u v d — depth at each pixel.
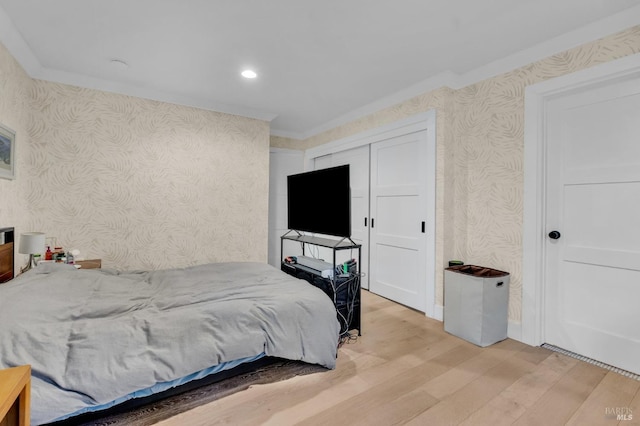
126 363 1.34
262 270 2.61
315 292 2.08
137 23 1.97
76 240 2.79
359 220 3.91
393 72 2.68
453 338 2.47
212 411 1.59
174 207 3.27
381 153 3.55
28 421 1.02
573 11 1.84
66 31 2.07
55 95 2.69
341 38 2.14
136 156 3.06
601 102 2.06
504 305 2.43
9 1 1.75
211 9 1.83
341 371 1.97
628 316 1.96
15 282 1.66
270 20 1.94
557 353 2.21
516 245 2.44
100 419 1.50
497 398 1.70
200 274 2.50
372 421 1.51
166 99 3.18
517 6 1.80
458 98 2.83
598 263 2.09
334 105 3.52
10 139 2.14
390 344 2.36
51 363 1.21
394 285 3.41
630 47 1.85
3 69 2.04
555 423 1.50
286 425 1.48
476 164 2.74
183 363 1.46
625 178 1.96
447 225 2.80
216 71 2.66
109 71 2.66
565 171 2.24
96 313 1.60
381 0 1.74
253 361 1.79
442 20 1.94
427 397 1.71
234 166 3.63
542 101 2.29
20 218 2.38
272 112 3.77
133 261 3.06
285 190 4.79
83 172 2.81
